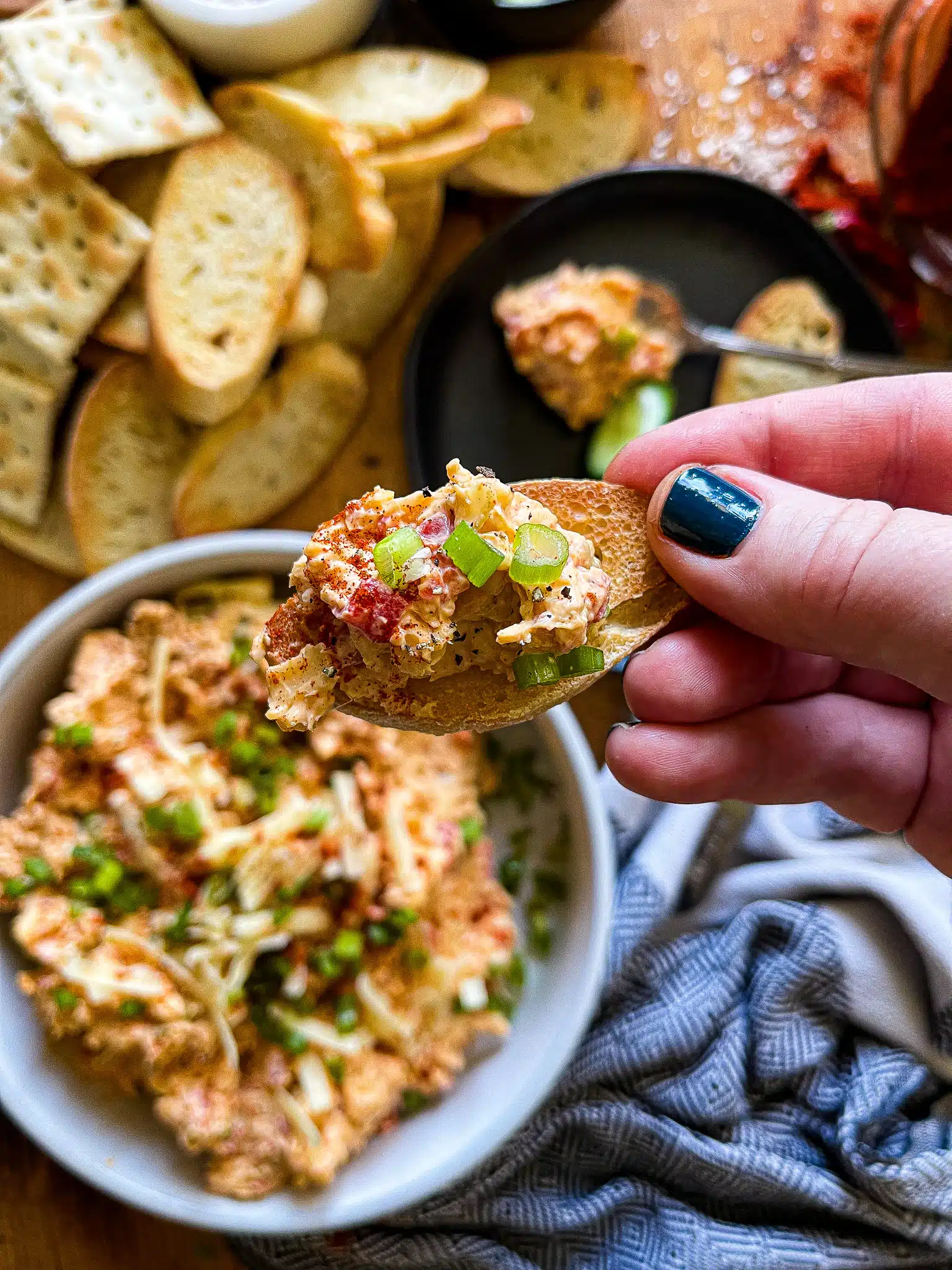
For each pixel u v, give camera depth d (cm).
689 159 46
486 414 45
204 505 43
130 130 40
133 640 39
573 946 39
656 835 42
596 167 45
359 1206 37
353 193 40
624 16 45
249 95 40
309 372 42
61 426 42
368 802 39
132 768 38
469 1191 40
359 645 29
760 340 44
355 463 44
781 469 35
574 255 45
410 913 39
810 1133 40
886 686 37
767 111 45
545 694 30
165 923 38
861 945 40
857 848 42
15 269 40
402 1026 39
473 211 45
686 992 40
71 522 41
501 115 42
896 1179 38
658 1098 40
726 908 42
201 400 40
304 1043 38
